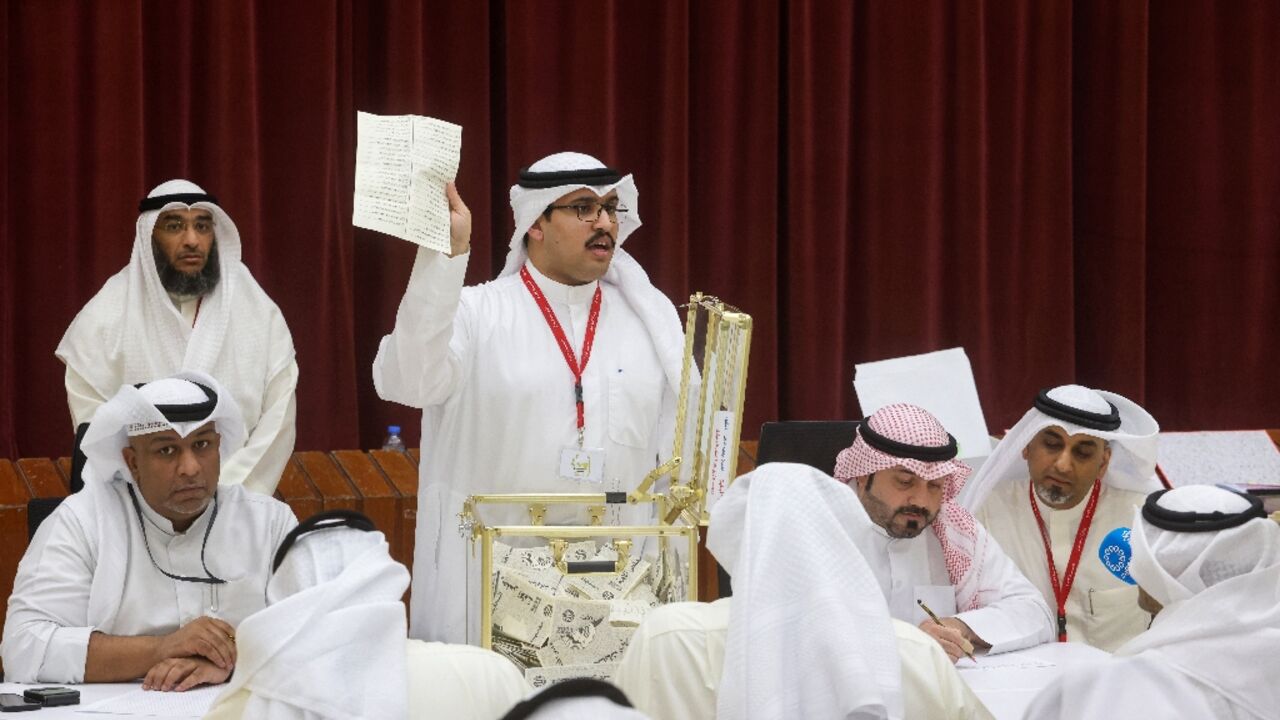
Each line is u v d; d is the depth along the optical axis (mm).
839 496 3057
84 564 4168
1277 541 3389
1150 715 3166
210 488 4207
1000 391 8891
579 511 5113
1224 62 9219
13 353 7117
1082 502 5285
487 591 4250
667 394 5402
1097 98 9078
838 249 8492
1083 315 9203
